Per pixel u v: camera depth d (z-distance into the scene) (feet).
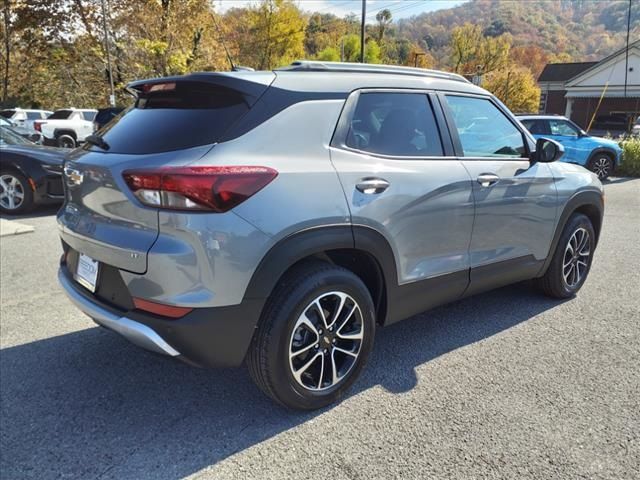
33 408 8.67
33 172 24.02
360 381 9.58
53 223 22.71
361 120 8.86
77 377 9.70
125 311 7.61
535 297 14.03
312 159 7.98
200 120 7.71
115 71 82.02
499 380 9.59
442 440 7.82
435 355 10.62
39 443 7.75
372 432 8.02
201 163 6.99
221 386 9.43
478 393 9.14
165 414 8.52
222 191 6.93
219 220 6.96
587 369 10.01
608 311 13.03
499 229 11.10
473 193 10.28
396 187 8.86
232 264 7.09
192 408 8.70
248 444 7.75
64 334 11.54
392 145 9.21
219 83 7.79
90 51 84.17
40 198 24.38
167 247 6.98
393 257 9.06
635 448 7.62
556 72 143.84
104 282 8.03
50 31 85.10
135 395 9.11
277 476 7.05
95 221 8.06
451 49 163.73
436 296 10.23
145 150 7.65
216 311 7.17
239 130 7.47
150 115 8.47
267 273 7.39
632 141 46.39
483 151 10.92
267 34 131.85
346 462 7.33
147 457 7.45
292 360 8.04
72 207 8.89
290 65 8.79
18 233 20.71
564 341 11.28
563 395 9.07
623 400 8.90
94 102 93.56
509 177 11.10
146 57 79.10
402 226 9.04
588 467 7.21
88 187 8.08
